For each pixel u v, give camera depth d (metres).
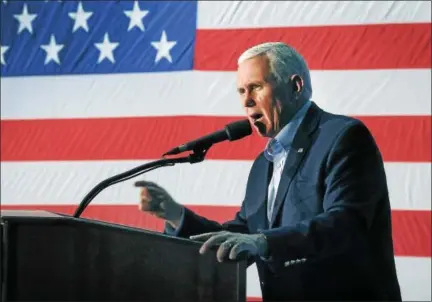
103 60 9.27
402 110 8.57
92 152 9.16
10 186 9.23
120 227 2.91
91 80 9.24
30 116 9.31
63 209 9.16
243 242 3.10
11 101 9.35
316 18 8.83
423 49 8.61
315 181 4.09
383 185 4.07
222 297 3.09
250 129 4.04
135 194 9.02
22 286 2.69
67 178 9.18
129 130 9.11
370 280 4.04
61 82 9.30
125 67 9.21
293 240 3.43
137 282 2.88
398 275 8.38
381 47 8.68
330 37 8.77
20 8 9.46
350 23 8.76
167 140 9.03
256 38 8.94
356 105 8.65
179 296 2.98
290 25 8.88
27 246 2.71
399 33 8.66
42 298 2.70
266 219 4.39
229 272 3.12
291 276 4.16
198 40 9.07
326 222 3.62
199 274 3.04
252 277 8.59
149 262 2.92
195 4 9.11
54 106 9.30
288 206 4.16
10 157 9.28
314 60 8.77
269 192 4.46
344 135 4.07
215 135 4.01
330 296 4.07
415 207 8.43
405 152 8.51
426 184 8.44
